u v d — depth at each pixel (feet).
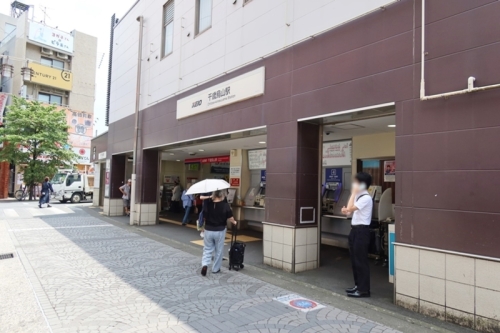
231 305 15.65
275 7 23.53
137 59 44.47
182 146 38.29
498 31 13.07
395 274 15.65
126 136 47.37
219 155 48.70
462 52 14.01
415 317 14.25
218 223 20.95
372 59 17.42
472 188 13.38
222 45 28.66
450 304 13.71
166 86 37.60
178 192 56.24
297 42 21.63
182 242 31.22
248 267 22.61
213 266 21.29
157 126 39.09
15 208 61.98
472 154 13.47
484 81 13.32
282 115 22.45
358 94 17.97
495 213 12.74
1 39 111.04
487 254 12.83
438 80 14.67
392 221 23.06
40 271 20.90
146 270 21.47
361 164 29.86
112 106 53.21
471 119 13.57
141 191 42.22
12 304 15.52
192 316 14.29
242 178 40.98
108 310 14.80
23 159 83.20
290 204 21.52
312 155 22.07
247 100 25.57
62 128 88.74
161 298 16.43
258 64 24.73
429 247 14.44
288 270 21.35
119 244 29.91
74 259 24.08
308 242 21.84
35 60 103.81
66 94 110.83
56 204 75.25
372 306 15.56
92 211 58.54
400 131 15.93
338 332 12.92
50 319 13.82
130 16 47.96
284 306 15.61
